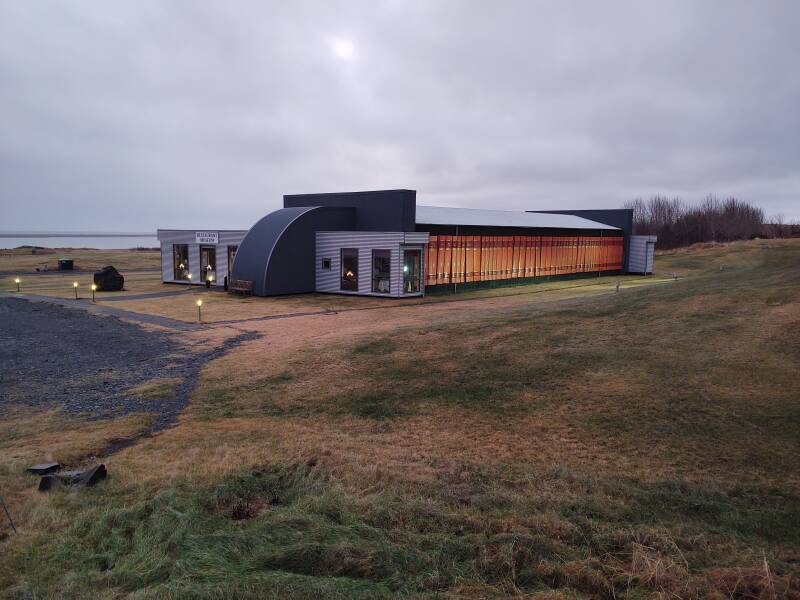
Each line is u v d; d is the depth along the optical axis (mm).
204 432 10227
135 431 10641
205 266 40375
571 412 10625
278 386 13758
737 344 13633
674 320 16953
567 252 46500
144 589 4715
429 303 29859
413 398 12258
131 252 90938
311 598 4551
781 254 55625
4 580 5062
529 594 4727
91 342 20031
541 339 16406
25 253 83500
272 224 34969
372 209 35750
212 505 6805
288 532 5836
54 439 10070
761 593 4555
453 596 4617
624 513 6477
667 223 101750
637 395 11078
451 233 36000
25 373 15656
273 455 8695
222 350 18500
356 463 8188
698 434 9062
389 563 5152
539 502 6766
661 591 4656
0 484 7520
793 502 6668
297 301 31156
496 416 10773
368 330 20312
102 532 6074
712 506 6621
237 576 4902
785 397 10078
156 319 25047
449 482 7516
